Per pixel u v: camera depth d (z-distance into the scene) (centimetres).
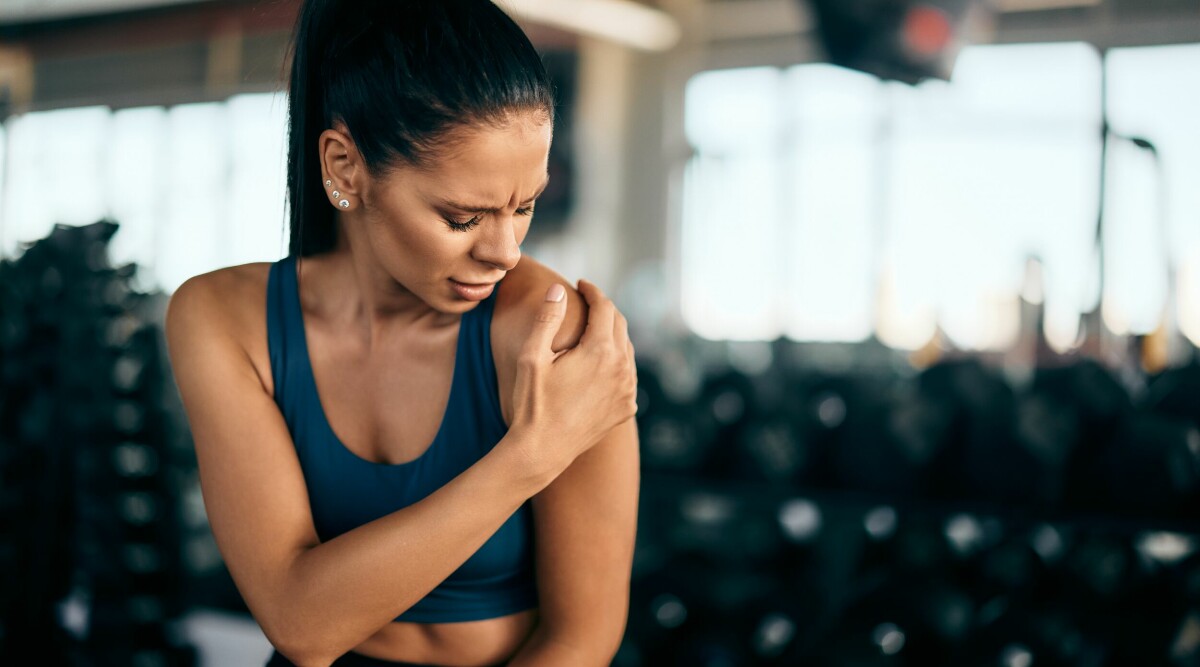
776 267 735
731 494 318
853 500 298
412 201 93
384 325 111
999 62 642
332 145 97
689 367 700
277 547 105
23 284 374
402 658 116
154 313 421
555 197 964
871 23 315
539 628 115
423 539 96
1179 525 255
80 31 801
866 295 709
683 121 888
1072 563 274
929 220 666
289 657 104
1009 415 281
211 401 108
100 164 777
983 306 487
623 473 110
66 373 368
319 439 112
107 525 372
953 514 280
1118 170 558
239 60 756
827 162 738
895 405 301
